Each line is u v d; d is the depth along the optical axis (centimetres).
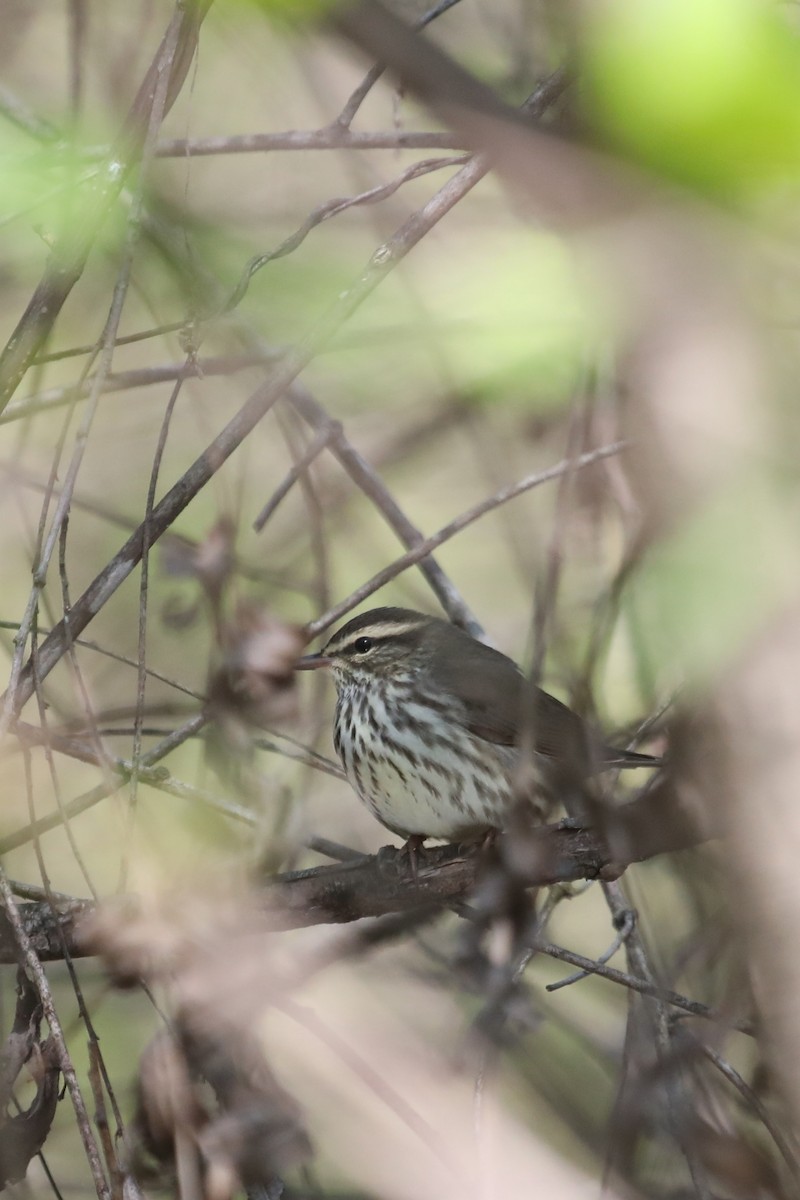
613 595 718
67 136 729
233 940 790
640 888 877
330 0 374
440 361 723
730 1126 773
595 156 355
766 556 348
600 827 696
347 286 704
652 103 345
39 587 684
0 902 766
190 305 730
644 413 366
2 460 1077
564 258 484
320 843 970
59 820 840
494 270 554
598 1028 1096
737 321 355
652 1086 760
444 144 798
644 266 356
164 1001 760
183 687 884
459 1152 884
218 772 904
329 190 1011
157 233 776
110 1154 645
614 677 910
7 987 993
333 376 964
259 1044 771
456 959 854
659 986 773
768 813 344
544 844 784
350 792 1316
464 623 1152
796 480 351
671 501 360
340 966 1012
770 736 344
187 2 665
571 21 372
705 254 355
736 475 351
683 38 339
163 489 1261
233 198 1010
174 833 892
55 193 674
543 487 993
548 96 574
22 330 713
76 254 703
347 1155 911
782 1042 367
